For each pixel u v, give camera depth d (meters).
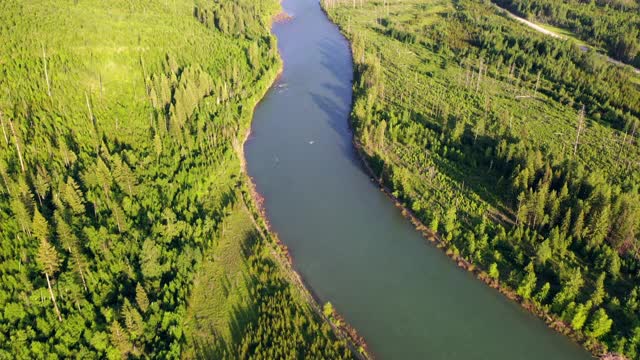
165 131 146.50
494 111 176.00
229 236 121.25
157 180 126.88
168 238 111.25
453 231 121.31
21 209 98.81
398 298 108.94
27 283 90.94
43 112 132.62
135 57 172.88
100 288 96.88
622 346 93.94
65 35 162.12
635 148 154.38
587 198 118.12
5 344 82.75
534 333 100.94
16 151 117.75
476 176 141.25
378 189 143.00
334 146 163.75
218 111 165.75
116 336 87.31
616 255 107.25
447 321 103.88
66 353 85.06
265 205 136.00
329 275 114.38
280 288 106.88
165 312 94.06
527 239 116.31
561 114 175.38
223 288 107.00
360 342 98.44
